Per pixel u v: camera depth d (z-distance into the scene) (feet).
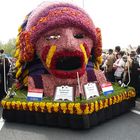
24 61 35.99
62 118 28.32
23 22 38.70
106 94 32.63
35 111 29.60
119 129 27.94
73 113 27.73
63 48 32.24
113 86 38.27
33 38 34.27
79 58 32.96
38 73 34.37
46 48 33.27
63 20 32.73
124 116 33.17
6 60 42.91
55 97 29.94
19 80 37.86
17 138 25.68
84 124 27.40
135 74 42.78
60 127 28.68
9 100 31.32
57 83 33.17
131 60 43.01
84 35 34.27
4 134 26.89
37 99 30.58
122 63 46.09
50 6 34.40
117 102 32.81
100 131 27.35
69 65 33.04
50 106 28.76
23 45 35.27
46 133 26.99
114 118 32.24
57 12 33.42
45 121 29.22
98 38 36.94
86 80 34.60
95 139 25.11
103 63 56.85
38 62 35.29
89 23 34.55
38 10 35.35
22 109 30.32
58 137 25.79
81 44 33.45
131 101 36.29
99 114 29.60
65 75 32.91
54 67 33.04
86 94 30.19
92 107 28.14
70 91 29.60
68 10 33.71
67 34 32.55
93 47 36.76
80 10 35.04
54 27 32.78
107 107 31.04
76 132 27.14
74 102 28.32
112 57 49.52
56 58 32.76
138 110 36.06
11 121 31.01
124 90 35.22
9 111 31.01
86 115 27.55
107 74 49.85
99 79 36.01
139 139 24.98
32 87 33.63
